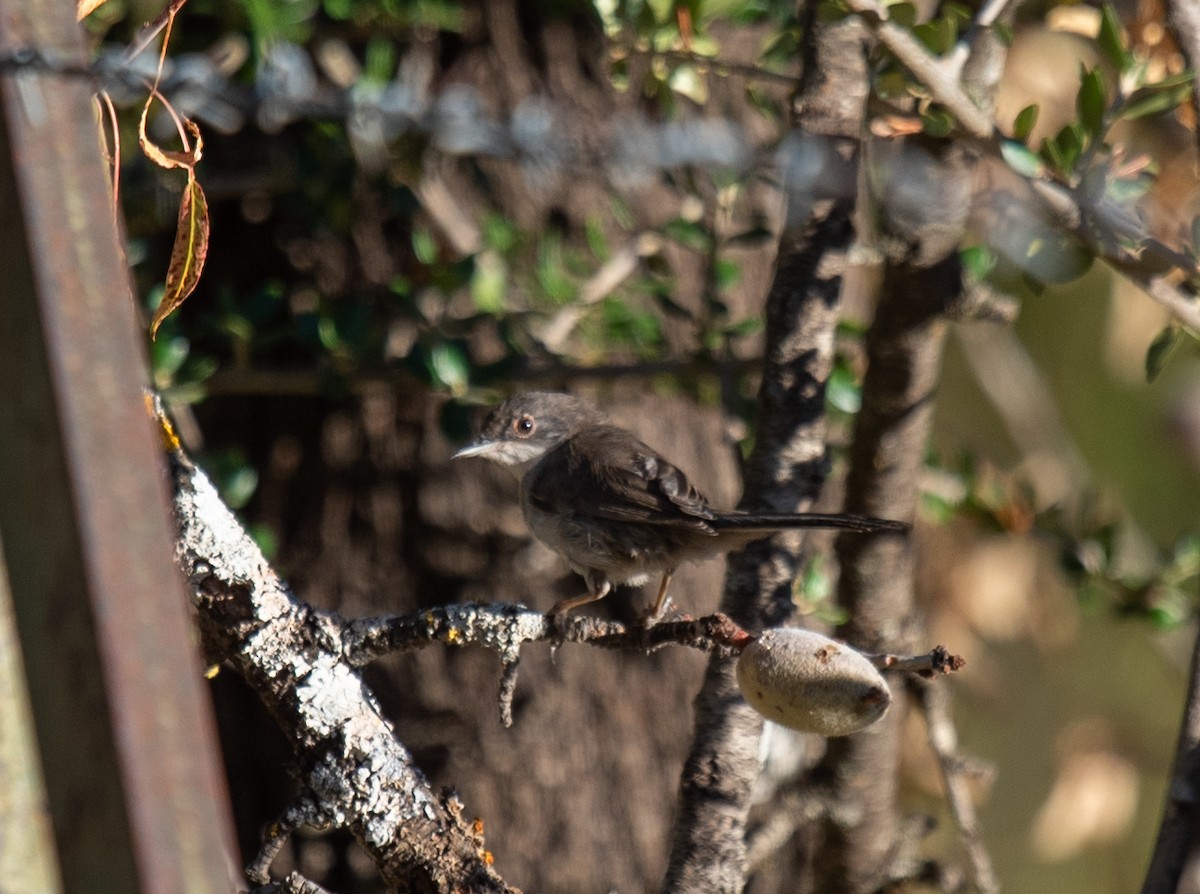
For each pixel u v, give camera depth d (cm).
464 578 1115
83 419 319
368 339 994
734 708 661
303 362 1091
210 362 897
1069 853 1522
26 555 323
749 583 717
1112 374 1577
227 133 1065
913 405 837
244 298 1034
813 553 1074
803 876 1188
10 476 324
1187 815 560
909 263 792
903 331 814
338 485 1121
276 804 1093
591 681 1127
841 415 1073
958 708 1488
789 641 476
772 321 727
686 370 1009
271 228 1109
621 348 1098
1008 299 834
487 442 908
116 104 740
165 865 305
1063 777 1527
